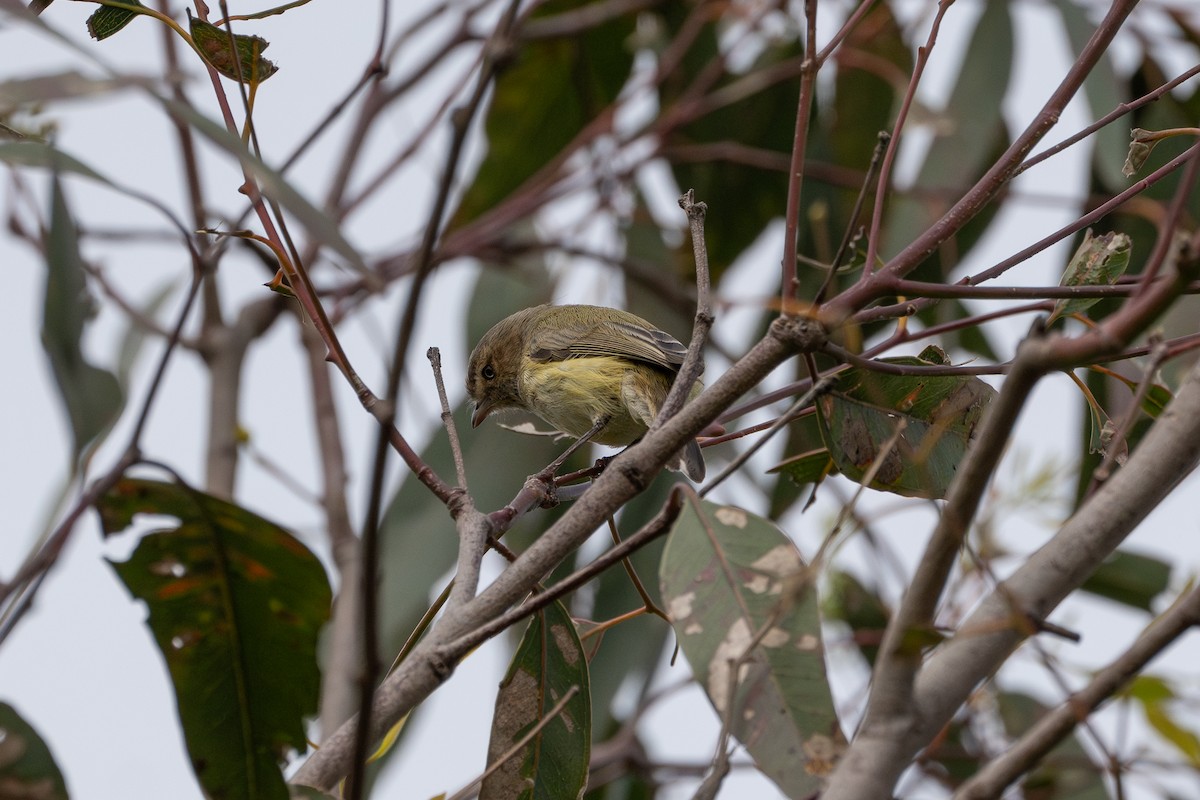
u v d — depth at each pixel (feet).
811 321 17.76
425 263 14.16
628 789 37.55
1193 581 16.72
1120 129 35.55
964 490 13.73
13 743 18.98
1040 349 13.10
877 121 44.75
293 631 21.81
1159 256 14.75
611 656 37.96
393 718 16.85
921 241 18.78
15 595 19.19
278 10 19.34
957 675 14.83
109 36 20.92
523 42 47.21
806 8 18.21
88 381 20.97
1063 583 15.33
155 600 21.63
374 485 14.49
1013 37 40.09
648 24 49.75
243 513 21.13
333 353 19.36
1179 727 28.86
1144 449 15.72
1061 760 32.58
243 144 17.75
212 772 21.33
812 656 17.11
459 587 18.37
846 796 14.21
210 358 40.06
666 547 18.01
